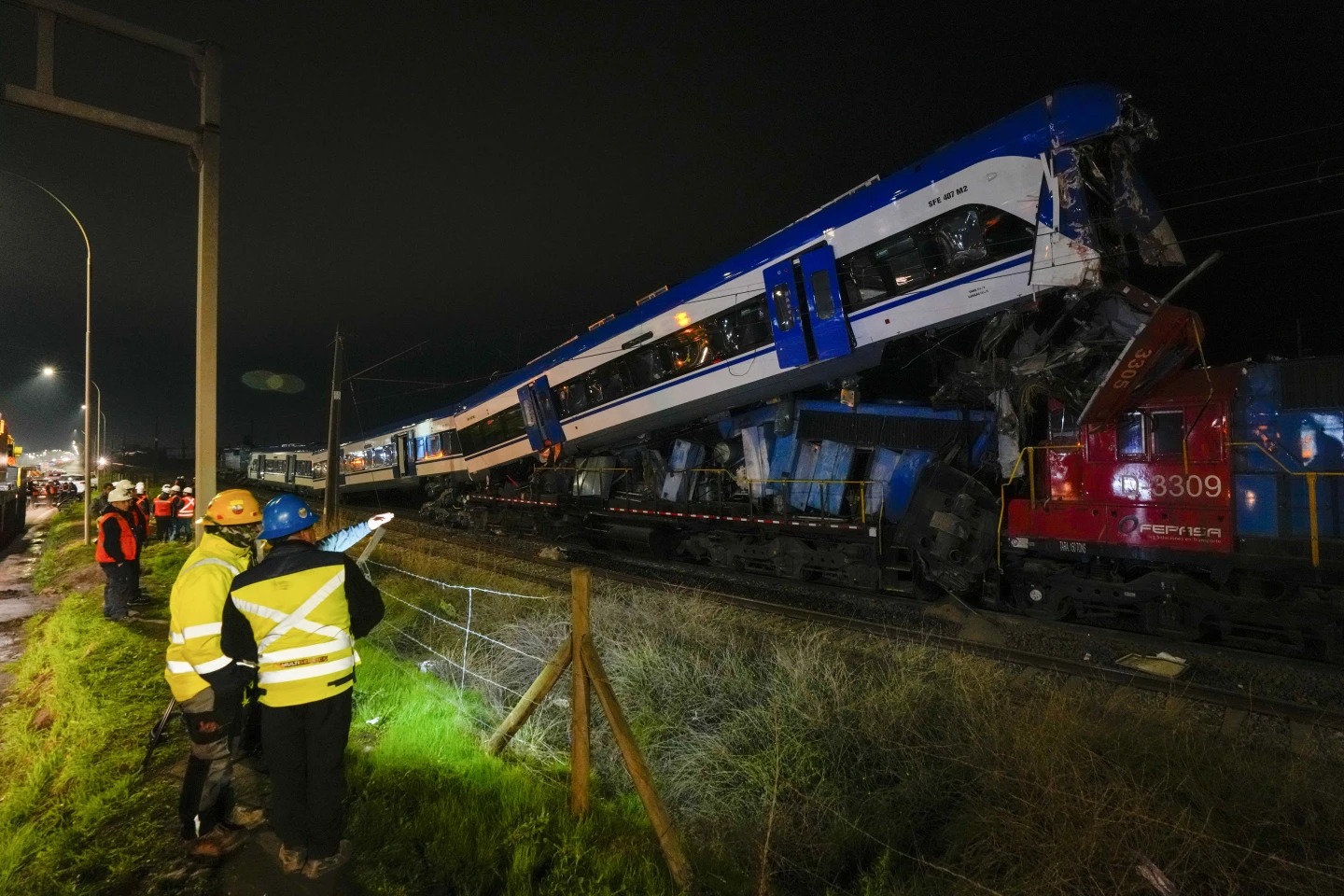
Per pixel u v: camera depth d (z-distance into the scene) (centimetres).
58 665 706
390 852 342
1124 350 733
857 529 1019
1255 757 446
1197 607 739
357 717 520
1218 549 714
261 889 314
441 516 2302
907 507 960
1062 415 840
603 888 321
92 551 1528
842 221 1002
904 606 950
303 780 310
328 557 312
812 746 490
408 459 2652
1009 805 396
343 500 3388
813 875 373
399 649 775
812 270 1034
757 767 462
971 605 941
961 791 432
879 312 973
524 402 1773
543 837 356
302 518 314
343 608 313
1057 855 342
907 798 436
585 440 1584
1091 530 802
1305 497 671
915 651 646
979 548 888
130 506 880
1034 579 872
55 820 387
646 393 1378
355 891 314
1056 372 814
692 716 557
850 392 1054
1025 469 880
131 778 416
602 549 1612
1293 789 398
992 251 845
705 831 414
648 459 1498
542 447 1733
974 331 955
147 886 319
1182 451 744
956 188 866
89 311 1689
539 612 857
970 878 351
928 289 915
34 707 654
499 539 1833
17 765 544
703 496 1362
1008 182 817
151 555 1409
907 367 1075
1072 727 439
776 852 376
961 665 590
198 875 326
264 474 4456
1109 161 787
